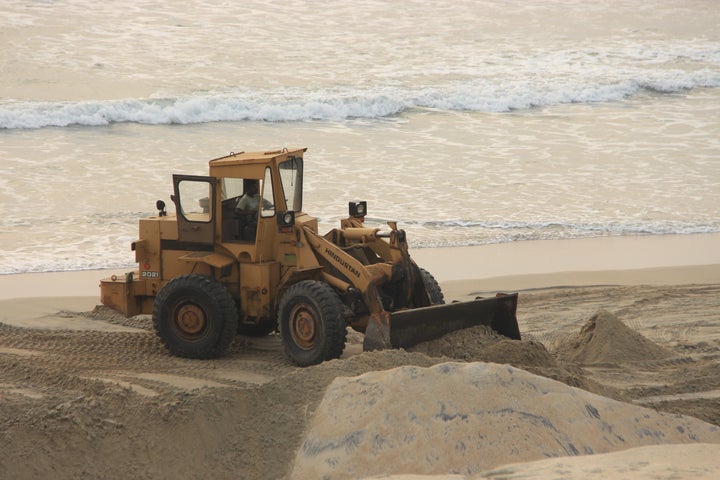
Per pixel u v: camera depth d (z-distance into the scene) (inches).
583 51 5007.4
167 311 1425.9
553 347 1513.3
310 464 943.0
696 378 1330.0
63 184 2714.1
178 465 971.9
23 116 3346.5
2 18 4744.1
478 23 5526.6
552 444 932.0
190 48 4527.6
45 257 2130.9
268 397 1064.2
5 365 1317.7
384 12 5575.8
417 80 4237.2
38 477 931.3
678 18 5935.0
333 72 4288.9
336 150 3230.8
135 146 3169.3
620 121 3786.9
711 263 2196.1
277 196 1423.5
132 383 1266.0
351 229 1486.2
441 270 2091.5
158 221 1492.4
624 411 1008.9
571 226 2504.9
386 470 908.6
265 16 5251.0
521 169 3065.9
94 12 5014.8
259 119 3636.8
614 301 1844.2
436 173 2987.2
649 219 2583.7
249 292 1433.3
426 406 960.3
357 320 1397.6
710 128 3673.7
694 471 840.9
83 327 1614.2
